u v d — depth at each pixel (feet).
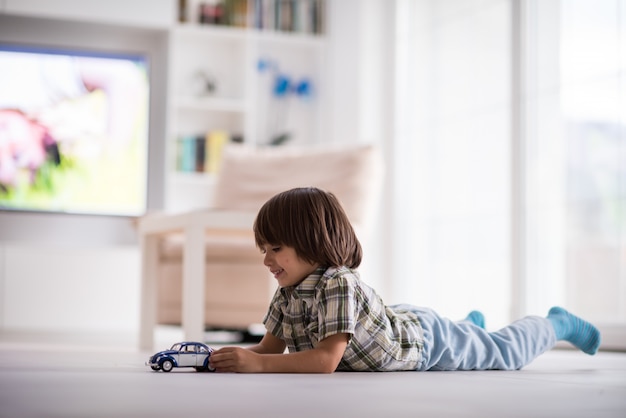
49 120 18.30
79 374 5.65
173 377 5.43
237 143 19.53
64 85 18.37
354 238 6.34
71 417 3.45
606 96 12.39
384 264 18.45
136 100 18.57
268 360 5.88
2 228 18.11
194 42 20.10
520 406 4.00
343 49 19.22
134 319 19.13
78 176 18.35
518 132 13.98
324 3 20.35
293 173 14.25
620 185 12.06
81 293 18.92
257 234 6.16
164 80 18.71
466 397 4.39
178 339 16.69
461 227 16.12
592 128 12.62
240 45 19.99
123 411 3.62
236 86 20.16
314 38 20.13
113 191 18.42
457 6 16.43
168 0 18.81
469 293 15.78
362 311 6.14
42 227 18.24
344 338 5.98
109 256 19.07
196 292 10.41
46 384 4.82
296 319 6.29
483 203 15.42
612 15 12.34
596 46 12.60
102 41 18.89
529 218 13.76
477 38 15.75
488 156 15.31
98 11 18.51
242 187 14.51
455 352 6.58
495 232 14.99
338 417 3.53
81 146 18.37
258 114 20.34
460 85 16.28
